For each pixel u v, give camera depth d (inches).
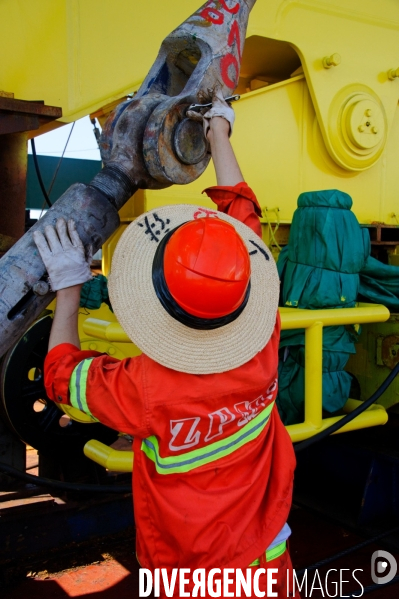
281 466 58.2
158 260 48.4
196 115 65.4
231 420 51.4
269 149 126.3
